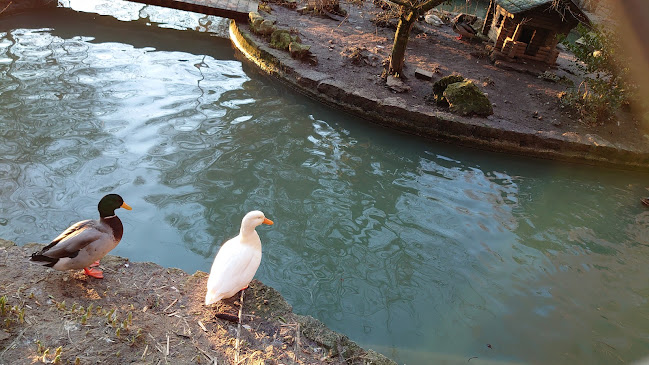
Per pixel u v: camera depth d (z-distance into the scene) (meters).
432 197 3.89
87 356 1.56
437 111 4.77
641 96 4.89
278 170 3.93
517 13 5.90
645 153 4.60
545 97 5.40
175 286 2.00
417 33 7.00
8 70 4.91
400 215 3.62
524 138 4.57
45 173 3.49
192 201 3.42
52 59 5.29
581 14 5.75
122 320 1.75
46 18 6.42
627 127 5.03
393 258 3.17
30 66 5.06
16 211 3.10
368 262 3.11
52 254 1.74
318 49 5.87
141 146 3.97
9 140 3.80
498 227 3.61
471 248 3.35
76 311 1.74
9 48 5.41
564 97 5.32
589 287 3.10
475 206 3.83
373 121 4.85
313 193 3.71
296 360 1.73
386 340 2.55
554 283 3.10
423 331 2.64
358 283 2.93
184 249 3.01
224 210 3.38
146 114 4.45
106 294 1.88
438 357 2.47
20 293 1.78
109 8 7.12
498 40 6.29
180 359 1.63
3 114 4.13
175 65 5.58
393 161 4.33
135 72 5.25
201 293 1.98
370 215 3.57
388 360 1.81
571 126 4.89
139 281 1.99
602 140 4.67
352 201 3.70
